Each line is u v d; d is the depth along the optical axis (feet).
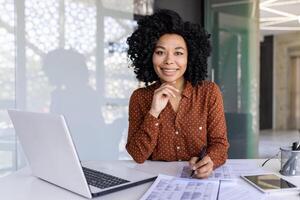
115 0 10.14
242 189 3.18
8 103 8.19
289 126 33.14
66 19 9.19
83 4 9.50
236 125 12.37
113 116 10.12
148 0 11.05
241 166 4.12
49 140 2.95
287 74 33.17
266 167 4.14
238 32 12.54
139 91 4.91
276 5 19.67
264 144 20.36
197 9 12.73
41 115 2.87
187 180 3.45
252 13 12.53
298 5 19.65
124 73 10.25
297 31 30.30
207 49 4.94
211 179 3.48
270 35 33.09
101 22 9.85
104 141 9.96
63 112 9.19
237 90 12.50
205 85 4.73
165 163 4.39
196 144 4.54
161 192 3.07
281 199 2.92
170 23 4.56
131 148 4.47
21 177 3.64
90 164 4.32
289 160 3.72
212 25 12.55
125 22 10.38
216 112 4.54
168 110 4.54
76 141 9.42
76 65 9.41
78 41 9.44
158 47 4.56
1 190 3.22
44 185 3.36
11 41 8.25
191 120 4.54
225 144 4.37
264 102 33.04
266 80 33.04
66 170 3.01
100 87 9.87
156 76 5.02
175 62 4.51
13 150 7.98
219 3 12.56
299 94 33.27
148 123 4.42
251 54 12.57
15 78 8.32
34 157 3.42
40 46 8.75
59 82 9.11
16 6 8.29
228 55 12.51
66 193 3.12
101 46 9.87
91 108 9.71
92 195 2.99
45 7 8.80
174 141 4.58
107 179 3.46
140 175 3.65
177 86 4.73
